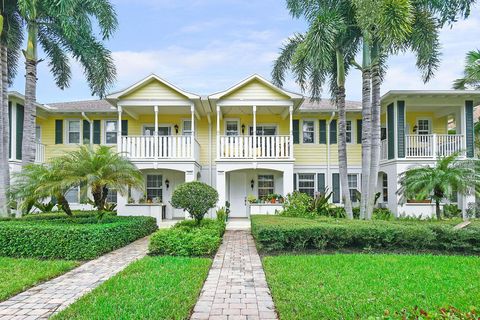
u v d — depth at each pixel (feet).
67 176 32.04
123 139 51.78
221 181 52.06
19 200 37.86
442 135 52.80
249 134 59.98
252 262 25.48
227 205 52.03
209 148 59.77
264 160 51.93
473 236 27.45
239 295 17.78
